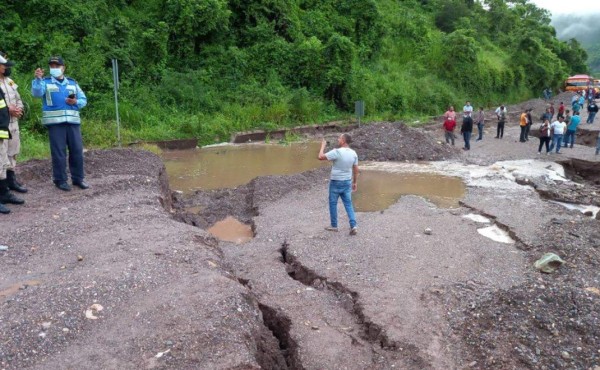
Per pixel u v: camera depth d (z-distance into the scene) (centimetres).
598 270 619
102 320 387
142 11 2319
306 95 2402
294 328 489
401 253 687
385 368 424
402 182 1223
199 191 1122
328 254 680
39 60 1698
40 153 1243
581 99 3197
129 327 377
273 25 2628
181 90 2039
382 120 2645
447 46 3694
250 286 586
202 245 586
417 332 472
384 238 750
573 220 849
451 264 650
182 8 2223
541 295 508
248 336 388
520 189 1128
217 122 1969
